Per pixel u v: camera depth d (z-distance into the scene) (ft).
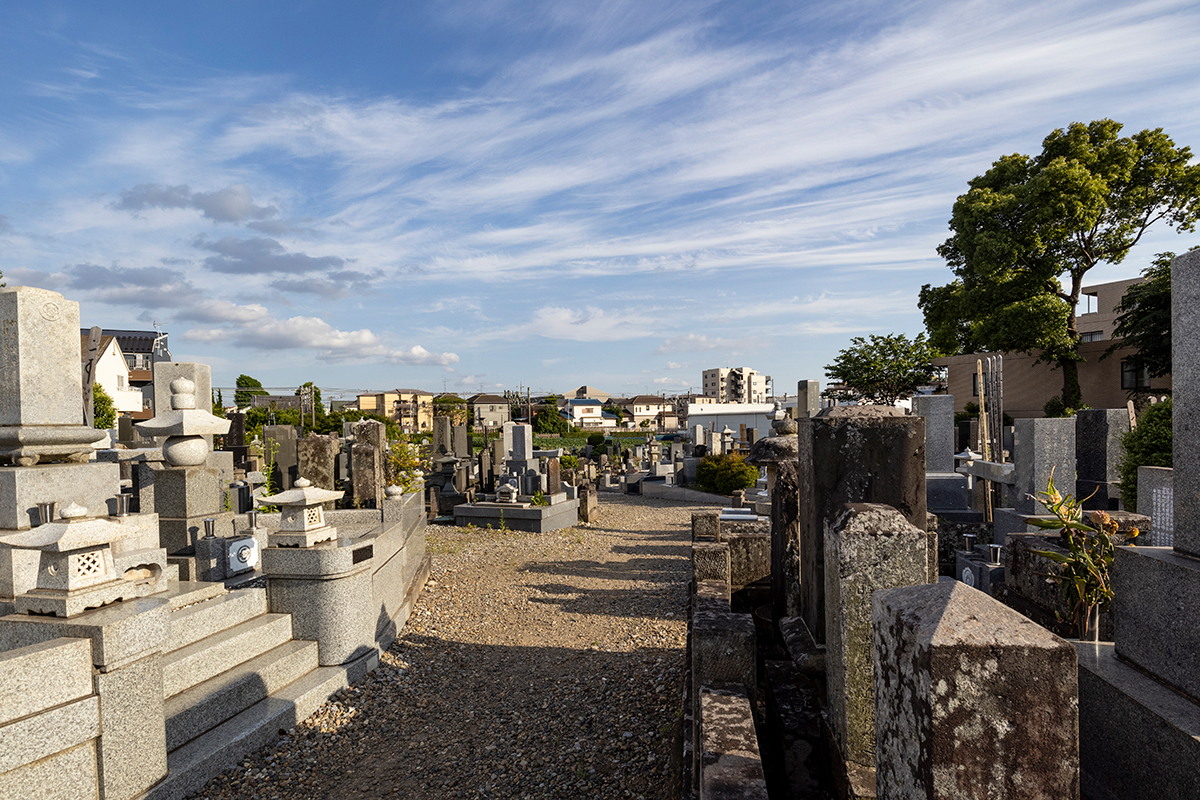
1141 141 86.12
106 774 11.76
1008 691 4.95
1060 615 12.91
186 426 23.47
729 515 37.65
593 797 14.01
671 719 16.92
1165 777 8.23
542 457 88.17
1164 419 24.72
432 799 14.47
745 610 18.31
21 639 11.97
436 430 71.67
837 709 9.46
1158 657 9.41
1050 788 4.90
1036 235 84.69
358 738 17.20
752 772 8.19
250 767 15.37
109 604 12.48
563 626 26.37
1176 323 9.74
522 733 17.30
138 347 178.50
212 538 22.13
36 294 18.04
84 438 18.81
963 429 71.92
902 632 5.66
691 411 140.26
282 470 46.73
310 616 19.77
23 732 10.46
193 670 16.12
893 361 123.65
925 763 5.10
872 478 11.53
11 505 16.87
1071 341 88.22
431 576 35.27
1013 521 22.74
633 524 53.06
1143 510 19.74
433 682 20.90
